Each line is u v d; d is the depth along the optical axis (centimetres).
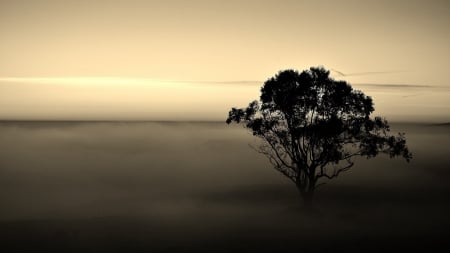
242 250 4456
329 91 4938
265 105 5147
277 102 5012
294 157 5194
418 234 5028
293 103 4934
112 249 4800
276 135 5281
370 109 4931
